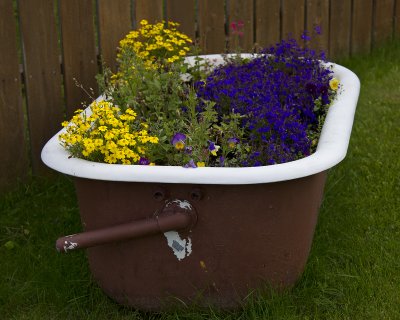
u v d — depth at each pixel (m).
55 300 2.75
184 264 2.49
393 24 5.84
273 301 2.55
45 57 3.58
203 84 3.31
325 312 2.65
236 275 2.50
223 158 2.62
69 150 2.50
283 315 2.54
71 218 3.36
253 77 3.29
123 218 2.45
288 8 4.92
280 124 2.78
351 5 5.43
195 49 3.79
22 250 3.07
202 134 2.65
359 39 5.59
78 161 2.36
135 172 2.25
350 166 3.76
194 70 3.56
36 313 2.70
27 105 3.58
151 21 4.00
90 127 2.56
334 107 2.87
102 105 2.64
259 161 2.66
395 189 3.53
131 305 2.65
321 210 3.31
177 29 4.21
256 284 2.53
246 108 2.99
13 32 3.42
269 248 2.47
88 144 2.40
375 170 3.73
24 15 3.44
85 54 3.72
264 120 2.81
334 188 3.53
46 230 3.25
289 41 3.75
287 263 2.55
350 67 5.36
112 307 2.70
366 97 4.77
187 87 3.33
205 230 2.41
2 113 3.48
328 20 5.26
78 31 3.66
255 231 2.42
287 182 2.35
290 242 2.51
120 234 2.37
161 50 3.62
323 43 5.29
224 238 2.42
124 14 3.84
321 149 2.41
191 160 2.32
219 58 3.72
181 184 2.33
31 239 3.21
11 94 3.49
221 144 2.83
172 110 2.99
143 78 3.17
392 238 3.11
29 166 3.67
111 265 2.59
